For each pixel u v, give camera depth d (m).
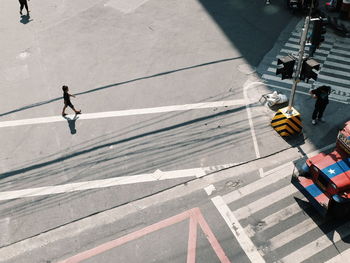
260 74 16.30
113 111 14.87
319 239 10.62
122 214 11.45
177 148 13.34
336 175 10.53
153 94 15.53
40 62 17.41
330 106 14.73
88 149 13.48
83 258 10.42
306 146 13.23
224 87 15.72
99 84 16.11
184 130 13.98
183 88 15.73
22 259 10.49
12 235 11.06
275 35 18.52
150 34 18.80
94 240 10.82
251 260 10.20
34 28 19.47
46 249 10.68
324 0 21.02
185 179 12.34
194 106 14.92
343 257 10.22
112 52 17.78
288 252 10.35
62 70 16.92
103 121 14.48
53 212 11.60
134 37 18.62
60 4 21.22
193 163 12.82
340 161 10.97
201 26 19.23
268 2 20.64
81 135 13.99
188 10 20.44
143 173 12.59
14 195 12.15
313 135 13.62
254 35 18.55
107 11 20.52
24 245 10.81
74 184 12.37
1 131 14.30
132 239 10.79
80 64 17.19
